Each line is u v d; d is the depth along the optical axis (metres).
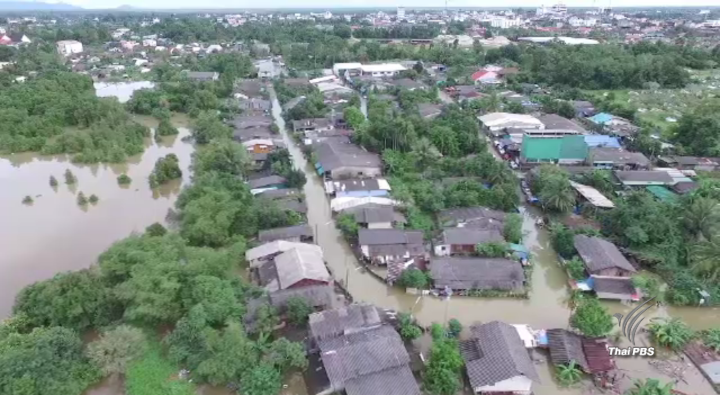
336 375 35.66
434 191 66.50
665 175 71.06
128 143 90.94
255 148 85.69
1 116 97.19
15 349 36.25
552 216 63.78
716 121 84.12
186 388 37.12
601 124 99.75
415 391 35.25
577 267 50.31
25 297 42.94
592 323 41.28
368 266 53.41
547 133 92.38
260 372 36.34
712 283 48.41
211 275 44.94
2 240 59.84
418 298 48.91
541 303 48.94
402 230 56.81
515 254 53.56
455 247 54.81
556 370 38.72
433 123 91.75
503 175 70.69
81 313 41.78
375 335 39.69
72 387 35.50
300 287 46.25
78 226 63.72
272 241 55.22
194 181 70.38
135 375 38.25
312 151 84.94
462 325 44.78
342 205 64.12
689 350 41.06
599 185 68.81
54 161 87.81
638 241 54.16
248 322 41.66
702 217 54.12
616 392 37.28
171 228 61.47
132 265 44.75
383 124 86.81
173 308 42.19
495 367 36.50
